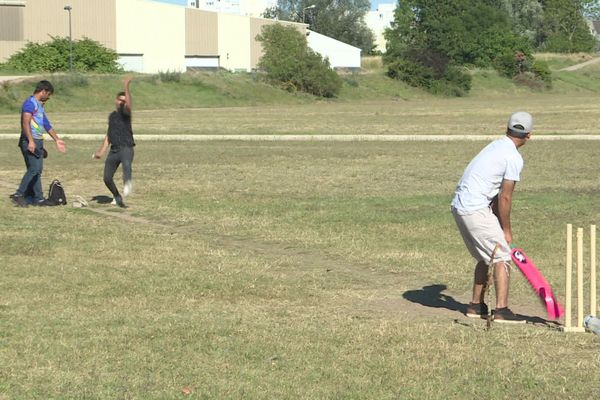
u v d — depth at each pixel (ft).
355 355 31.68
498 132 164.76
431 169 102.12
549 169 101.24
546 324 36.88
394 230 60.80
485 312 38.47
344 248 54.60
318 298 41.50
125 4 369.91
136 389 27.94
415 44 415.03
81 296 40.86
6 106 245.86
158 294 41.50
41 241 55.31
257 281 44.78
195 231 61.11
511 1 618.03
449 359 31.24
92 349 32.07
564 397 27.48
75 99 267.39
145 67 376.89
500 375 29.48
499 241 36.52
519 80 426.92
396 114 237.86
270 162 110.11
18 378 28.86
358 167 104.32
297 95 334.24
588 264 49.49
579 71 490.90
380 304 40.55
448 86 391.24
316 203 74.08
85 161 112.37
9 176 94.94
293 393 27.71
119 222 64.54
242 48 404.57
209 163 108.68
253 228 61.87
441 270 48.32
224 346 32.63
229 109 273.13
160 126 183.01
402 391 27.94
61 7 355.77
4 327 34.96
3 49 348.79
